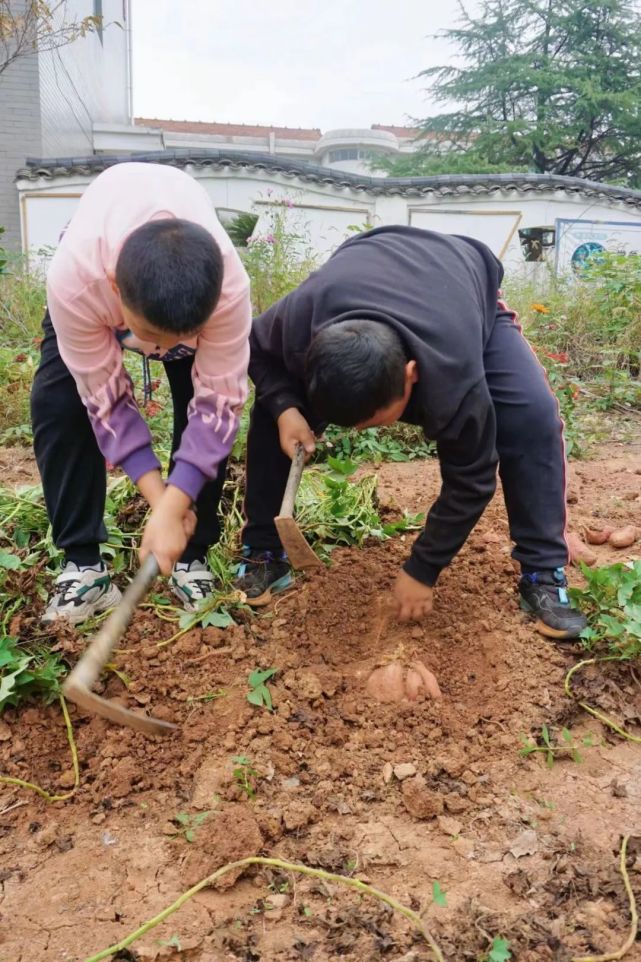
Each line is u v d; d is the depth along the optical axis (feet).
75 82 49.75
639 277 22.59
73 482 7.88
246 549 9.11
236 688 7.64
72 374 6.86
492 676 7.91
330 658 8.09
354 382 5.97
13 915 5.58
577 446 15.15
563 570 9.45
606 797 6.72
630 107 74.02
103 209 6.48
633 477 13.69
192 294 5.54
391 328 6.36
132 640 8.25
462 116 80.64
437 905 5.65
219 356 6.77
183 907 5.64
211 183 41.88
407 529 10.71
